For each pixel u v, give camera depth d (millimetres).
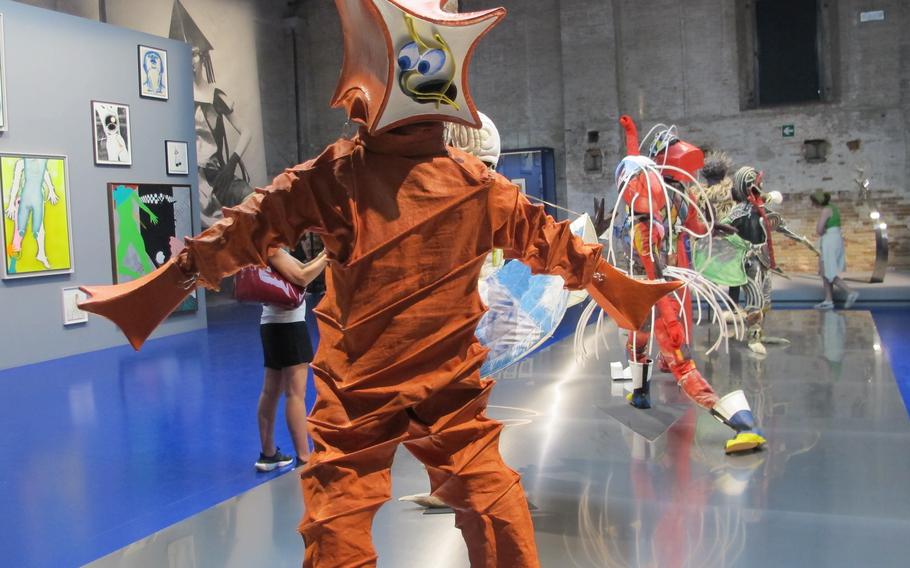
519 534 2029
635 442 4762
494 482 2025
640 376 5465
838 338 8156
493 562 2057
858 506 3652
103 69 10391
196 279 1995
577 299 4477
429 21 1741
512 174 15680
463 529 2119
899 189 13758
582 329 4664
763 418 5242
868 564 3055
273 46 17609
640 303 2344
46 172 9523
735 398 4539
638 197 4441
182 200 11570
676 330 4562
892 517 3508
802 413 5332
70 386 7793
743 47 14758
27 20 9383
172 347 10172
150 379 8031
